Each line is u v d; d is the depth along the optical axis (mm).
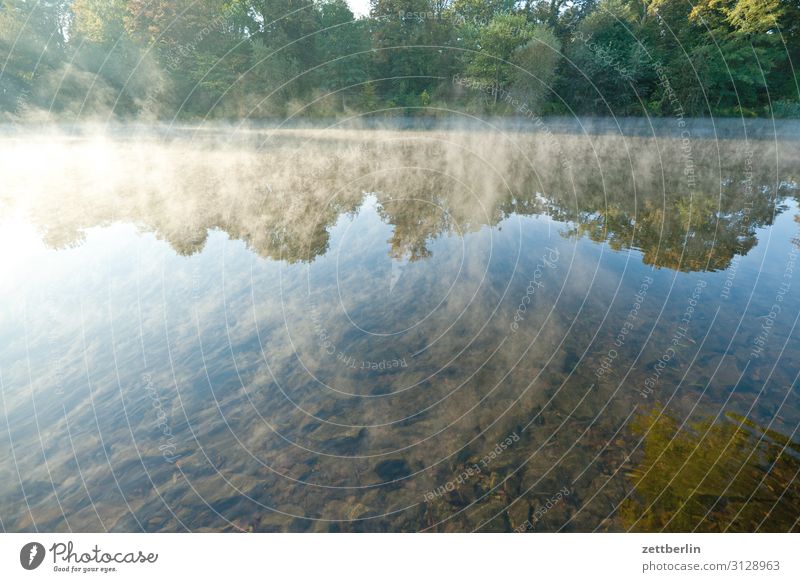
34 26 37906
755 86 28547
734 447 3896
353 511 3533
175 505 3592
